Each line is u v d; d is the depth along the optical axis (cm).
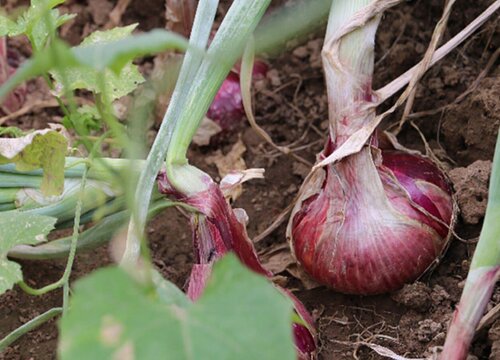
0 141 45
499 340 45
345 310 50
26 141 45
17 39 67
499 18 58
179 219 57
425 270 48
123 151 54
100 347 28
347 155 47
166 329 29
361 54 48
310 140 61
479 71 58
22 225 41
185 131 46
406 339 47
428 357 45
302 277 51
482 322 45
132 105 50
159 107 60
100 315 29
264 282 30
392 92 49
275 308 29
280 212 57
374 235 47
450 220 48
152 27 69
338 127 48
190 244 56
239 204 58
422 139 57
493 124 53
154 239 56
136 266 43
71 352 28
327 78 49
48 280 53
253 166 60
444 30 58
